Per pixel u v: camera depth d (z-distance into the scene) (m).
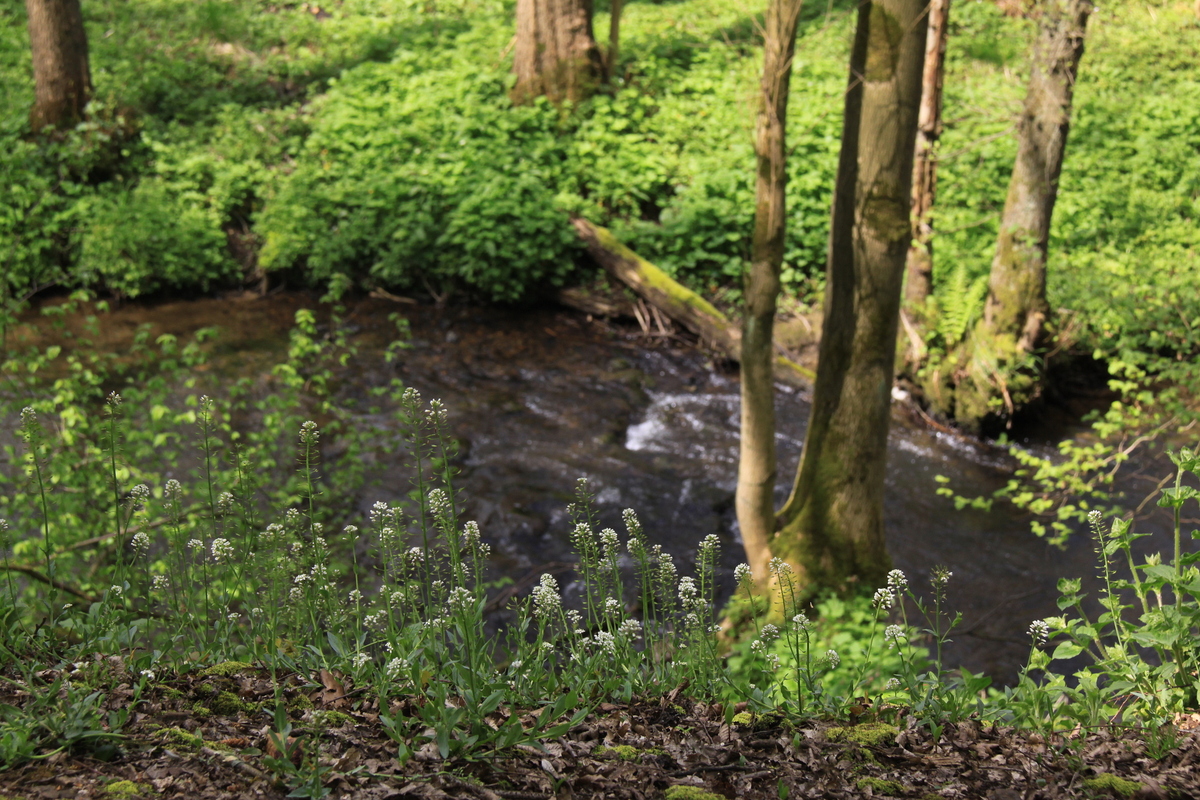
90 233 13.64
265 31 19.17
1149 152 14.61
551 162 15.27
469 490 9.90
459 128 15.28
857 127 6.50
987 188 14.33
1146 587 3.63
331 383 12.11
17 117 15.29
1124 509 9.52
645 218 15.11
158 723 2.87
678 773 2.93
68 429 7.10
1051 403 11.71
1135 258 12.34
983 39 18.08
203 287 14.25
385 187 14.52
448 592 3.66
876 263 6.61
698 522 9.70
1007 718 3.46
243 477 4.51
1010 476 10.66
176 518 3.93
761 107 6.46
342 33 19.06
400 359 12.88
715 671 3.71
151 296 14.07
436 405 3.20
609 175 15.03
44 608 3.67
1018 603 8.33
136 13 19.59
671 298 13.46
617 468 10.60
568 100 16.33
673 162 15.13
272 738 2.69
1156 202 13.51
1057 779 3.02
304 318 8.93
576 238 14.17
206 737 2.86
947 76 17.11
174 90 17.00
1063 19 10.09
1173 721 3.46
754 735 3.28
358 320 13.96
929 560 9.09
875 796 2.88
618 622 3.88
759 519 7.16
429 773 2.68
